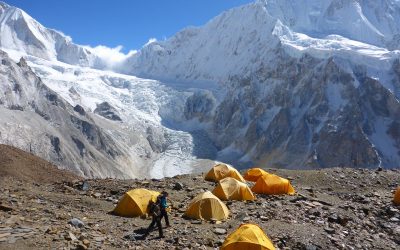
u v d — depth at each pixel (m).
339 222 24.06
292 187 30.70
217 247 18.53
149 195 23.66
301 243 19.88
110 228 19.77
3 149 44.84
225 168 33.78
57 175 43.50
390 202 29.36
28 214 20.05
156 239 18.69
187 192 28.94
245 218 22.86
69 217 20.52
